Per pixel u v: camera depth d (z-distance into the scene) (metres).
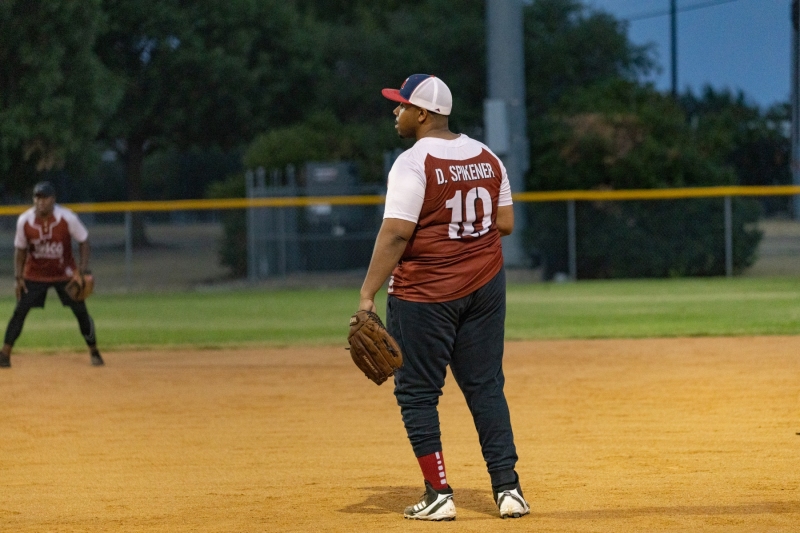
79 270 29.08
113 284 64.00
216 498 14.59
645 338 33.72
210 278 67.62
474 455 17.38
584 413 21.08
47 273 29.33
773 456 16.50
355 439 19.05
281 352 32.66
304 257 65.56
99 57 97.44
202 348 33.81
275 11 109.31
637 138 61.16
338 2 139.62
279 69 110.19
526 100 110.56
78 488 15.41
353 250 65.81
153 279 67.38
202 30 104.94
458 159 12.72
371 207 66.38
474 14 112.56
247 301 51.12
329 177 65.94
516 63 62.12
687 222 59.38
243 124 108.56
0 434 19.92
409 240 12.67
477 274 12.78
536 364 28.39
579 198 57.19
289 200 56.22
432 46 111.69
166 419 21.41
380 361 12.64
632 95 65.25
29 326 41.69
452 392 24.19
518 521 12.78
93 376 27.70
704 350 30.33
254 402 23.38
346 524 12.89
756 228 60.12
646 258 59.47
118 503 14.38
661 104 64.75
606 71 116.31
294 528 12.73
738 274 59.72
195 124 105.75
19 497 14.85
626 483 14.88
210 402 23.45
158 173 160.62
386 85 114.19
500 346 13.20
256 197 63.66
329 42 115.50
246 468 16.72
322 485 15.35
